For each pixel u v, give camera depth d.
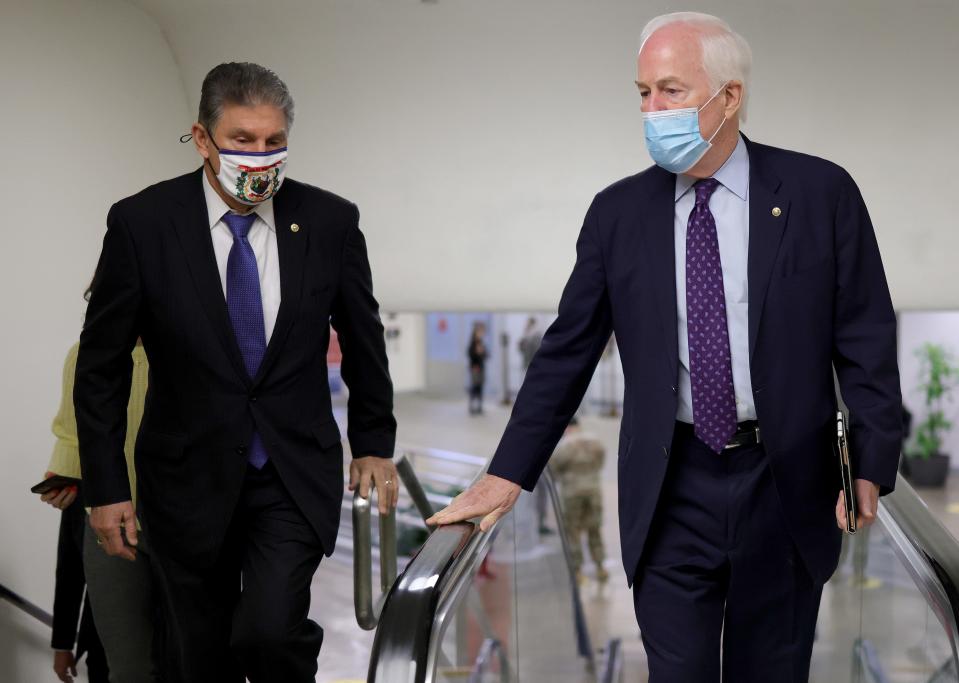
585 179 5.21
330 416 2.30
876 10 4.58
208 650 2.30
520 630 3.67
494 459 2.09
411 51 4.95
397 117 5.14
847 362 1.90
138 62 4.34
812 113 4.84
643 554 2.03
